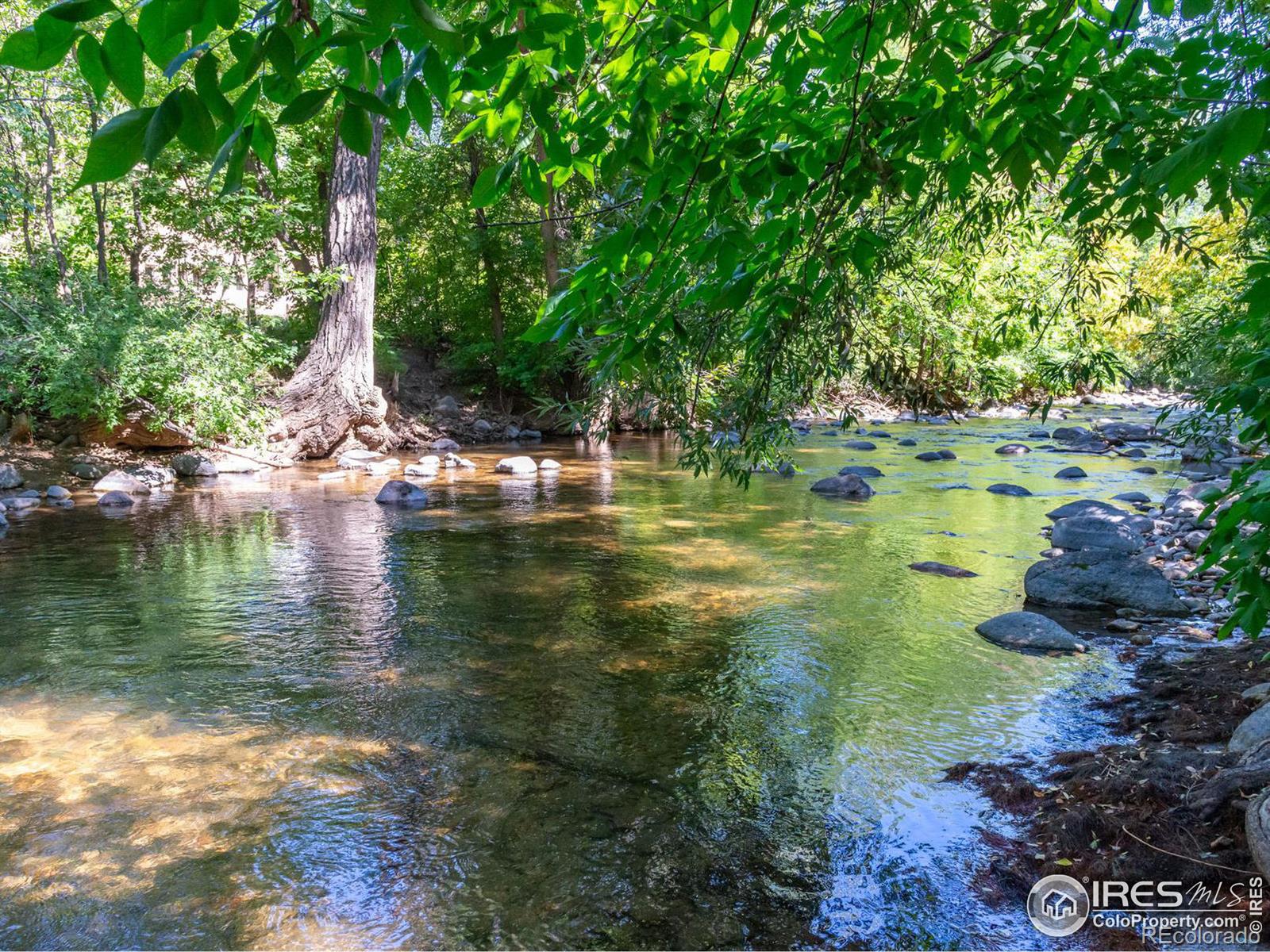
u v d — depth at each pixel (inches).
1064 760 160.7
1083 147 112.5
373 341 762.8
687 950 113.4
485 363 916.0
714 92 93.4
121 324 539.8
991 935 114.9
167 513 437.7
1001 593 282.2
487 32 55.6
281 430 653.3
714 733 178.5
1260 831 118.4
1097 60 88.8
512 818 146.0
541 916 120.3
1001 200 155.8
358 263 681.0
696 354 125.6
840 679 207.2
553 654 227.0
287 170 738.8
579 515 430.3
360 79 50.9
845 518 415.5
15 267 549.3
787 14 79.3
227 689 203.9
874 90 86.6
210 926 118.0
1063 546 335.0
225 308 653.9
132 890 125.7
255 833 141.1
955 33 81.0
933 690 199.5
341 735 178.7
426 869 131.5
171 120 43.3
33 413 584.1
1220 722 169.6
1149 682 199.8
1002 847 135.1
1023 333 201.3
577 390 886.4
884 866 131.6
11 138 498.6
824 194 87.1
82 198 630.5
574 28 63.1
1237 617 81.7
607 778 159.9
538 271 913.5
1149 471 564.4
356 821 144.9
